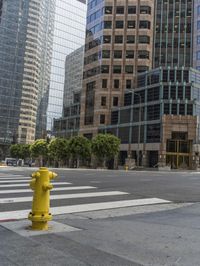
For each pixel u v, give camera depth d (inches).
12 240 251.3
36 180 289.7
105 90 3644.2
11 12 5979.3
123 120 3380.9
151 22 3688.5
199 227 309.4
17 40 6023.6
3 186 581.9
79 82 6181.1
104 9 3772.1
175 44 3654.0
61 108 7096.5
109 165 3326.8
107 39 3718.0
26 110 6077.8
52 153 3408.0
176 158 2893.7
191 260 213.9
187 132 2883.9
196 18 3627.0
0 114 5787.4
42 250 227.3
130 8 3713.1
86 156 3024.1
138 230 294.4
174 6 3718.0
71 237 263.7
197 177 1023.0
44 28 6678.2
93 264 202.1
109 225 313.7
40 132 6609.3
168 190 597.3
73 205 422.0
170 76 3122.5
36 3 6289.4
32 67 6195.9
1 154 5674.2
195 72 3164.4
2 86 5831.7
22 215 353.1
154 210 406.6
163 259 214.8
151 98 3152.1
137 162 2999.5
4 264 199.6
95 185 633.0
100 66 3703.3
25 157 4739.2
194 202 476.1
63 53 7214.6
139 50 3622.0
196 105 2977.4
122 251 230.7
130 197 500.1
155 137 2992.1
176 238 268.1
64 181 687.1
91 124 3762.3
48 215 289.7
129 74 3604.8
